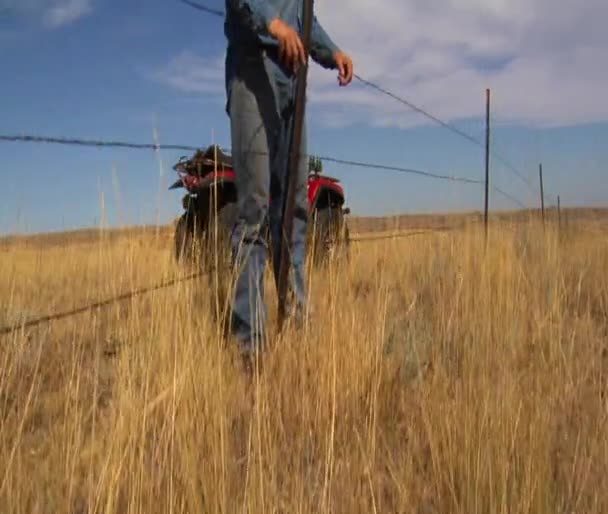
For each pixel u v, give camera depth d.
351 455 2.44
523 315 3.73
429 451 2.51
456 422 2.40
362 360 3.04
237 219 3.51
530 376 3.01
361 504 2.09
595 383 3.11
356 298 4.34
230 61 3.51
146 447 2.43
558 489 2.22
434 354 3.37
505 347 3.34
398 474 2.26
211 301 3.45
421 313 3.87
